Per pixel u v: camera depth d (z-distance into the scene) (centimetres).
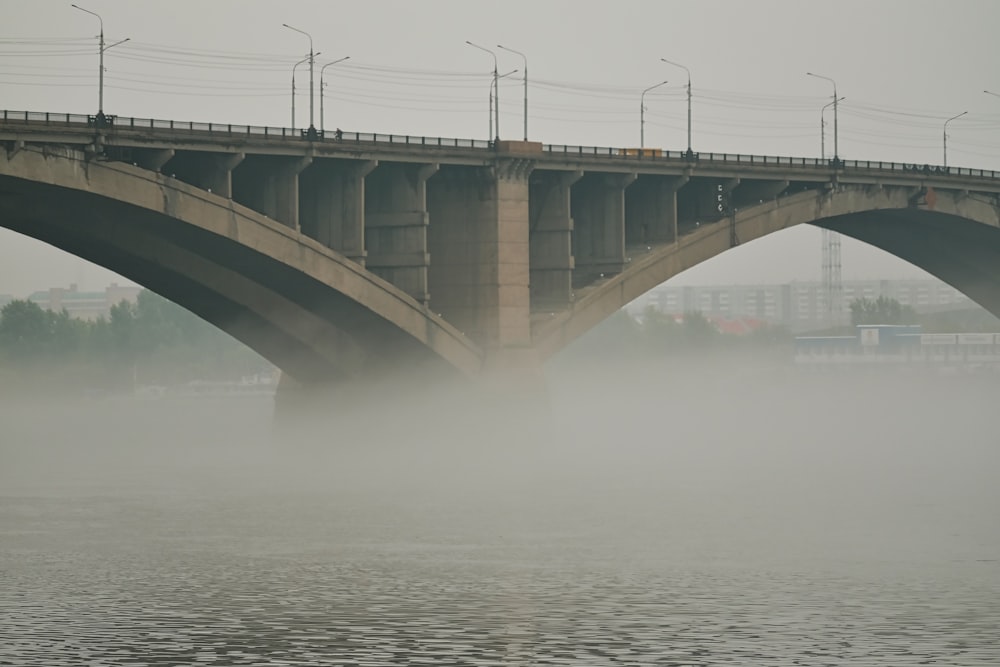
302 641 5044
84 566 6319
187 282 9762
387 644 4997
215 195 9050
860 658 4806
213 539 7006
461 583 5962
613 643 4997
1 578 6066
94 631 5178
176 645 4994
